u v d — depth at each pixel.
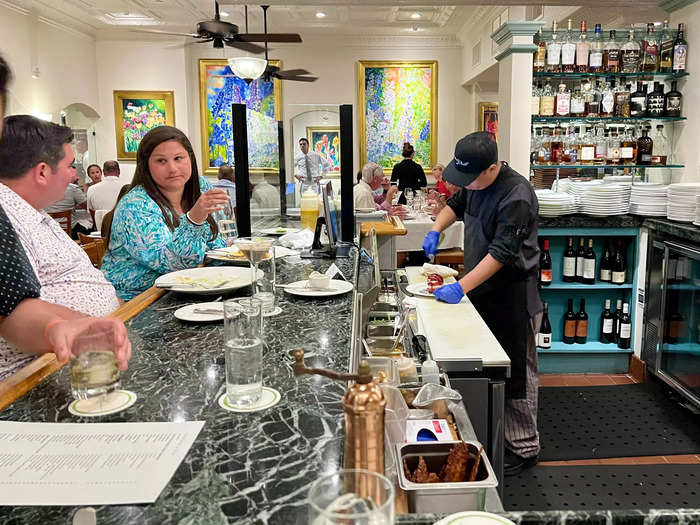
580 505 2.42
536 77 4.39
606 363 4.07
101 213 6.43
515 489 2.54
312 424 0.91
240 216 3.09
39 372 1.10
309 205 3.13
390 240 3.12
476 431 1.81
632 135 4.39
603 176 4.64
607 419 3.26
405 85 9.16
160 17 7.83
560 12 5.27
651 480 2.60
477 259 2.67
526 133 4.42
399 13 7.68
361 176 7.18
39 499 0.70
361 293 1.86
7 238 1.12
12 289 1.10
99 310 1.74
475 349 1.86
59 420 0.92
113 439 0.86
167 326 1.47
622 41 4.25
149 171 2.22
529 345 2.61
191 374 1.13
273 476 0.76
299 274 2.18
